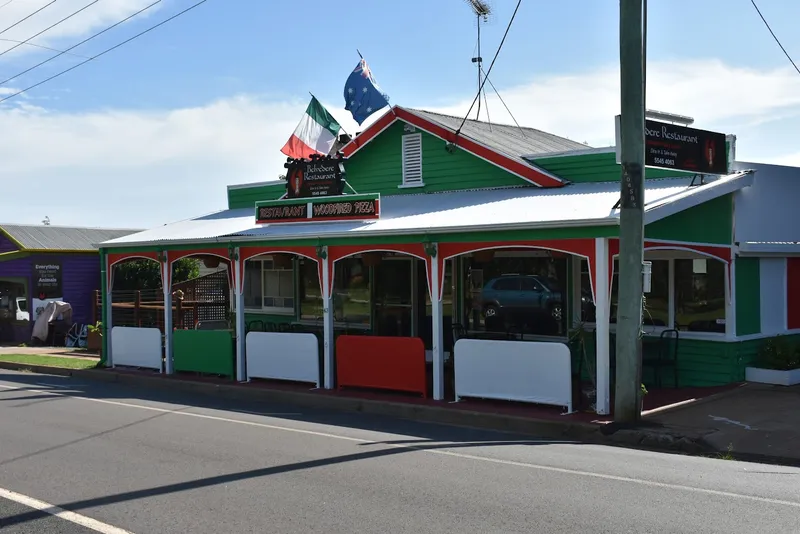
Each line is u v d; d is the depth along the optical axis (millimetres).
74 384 16281
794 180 14711
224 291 22953
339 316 18609
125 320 23297
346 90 18422
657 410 10930
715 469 8023
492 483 7371
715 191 12227
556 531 5848
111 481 7582
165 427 10750
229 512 6480
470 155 16484
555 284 14836
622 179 10250
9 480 7680
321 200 15188
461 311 16188
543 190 14750
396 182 17781
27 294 26656
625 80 10141
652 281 14000
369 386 13273
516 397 11492
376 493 7023
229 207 21484
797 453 8703
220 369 15633
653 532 5797
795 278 14508
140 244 17125
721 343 12992
